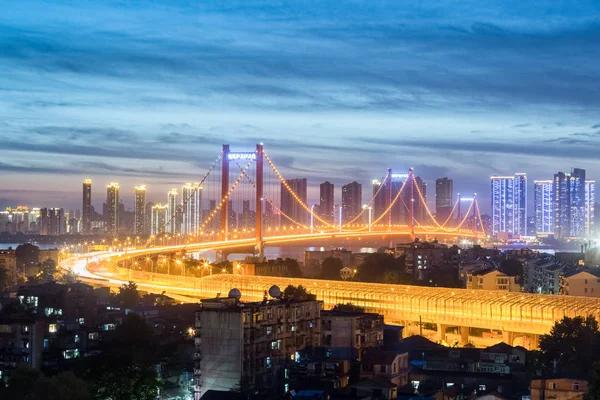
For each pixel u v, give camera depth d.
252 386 194.12
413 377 199.00
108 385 199.75
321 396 166.00
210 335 198.25
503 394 185.62
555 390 170.25
